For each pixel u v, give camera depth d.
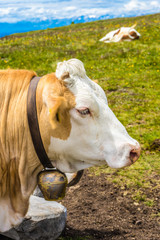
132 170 4.58
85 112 2.11
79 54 12.23
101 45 13.38
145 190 4.08
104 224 3.45
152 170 4.57
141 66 10.72
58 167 2.37
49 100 2.06
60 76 2.09
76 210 3.71
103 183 4.28
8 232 2.88
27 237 2.88
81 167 2.40
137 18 24.84
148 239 3.19
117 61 11.36
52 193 2.28
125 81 9.28
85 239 3.16
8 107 2.29
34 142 2.25
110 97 8.04
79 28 23.56
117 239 3.19
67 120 2.14
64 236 3.21
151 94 8.19
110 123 2.22
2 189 2.31
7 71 2.42
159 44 13.14
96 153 2.24
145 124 6.27
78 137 2.19
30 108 2.21
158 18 22.22
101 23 25.52
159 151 5.13
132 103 7.55
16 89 2.30
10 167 2.32
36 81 2.28
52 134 2.20
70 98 2.10
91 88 2.21
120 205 3.80
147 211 3.67
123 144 2.18
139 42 13.55
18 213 2.43
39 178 2.33
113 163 2.20
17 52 12.02
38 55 11.87
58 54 12.12
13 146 2.30
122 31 14.09
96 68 10.75
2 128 2.27
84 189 4.17
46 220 2.90
